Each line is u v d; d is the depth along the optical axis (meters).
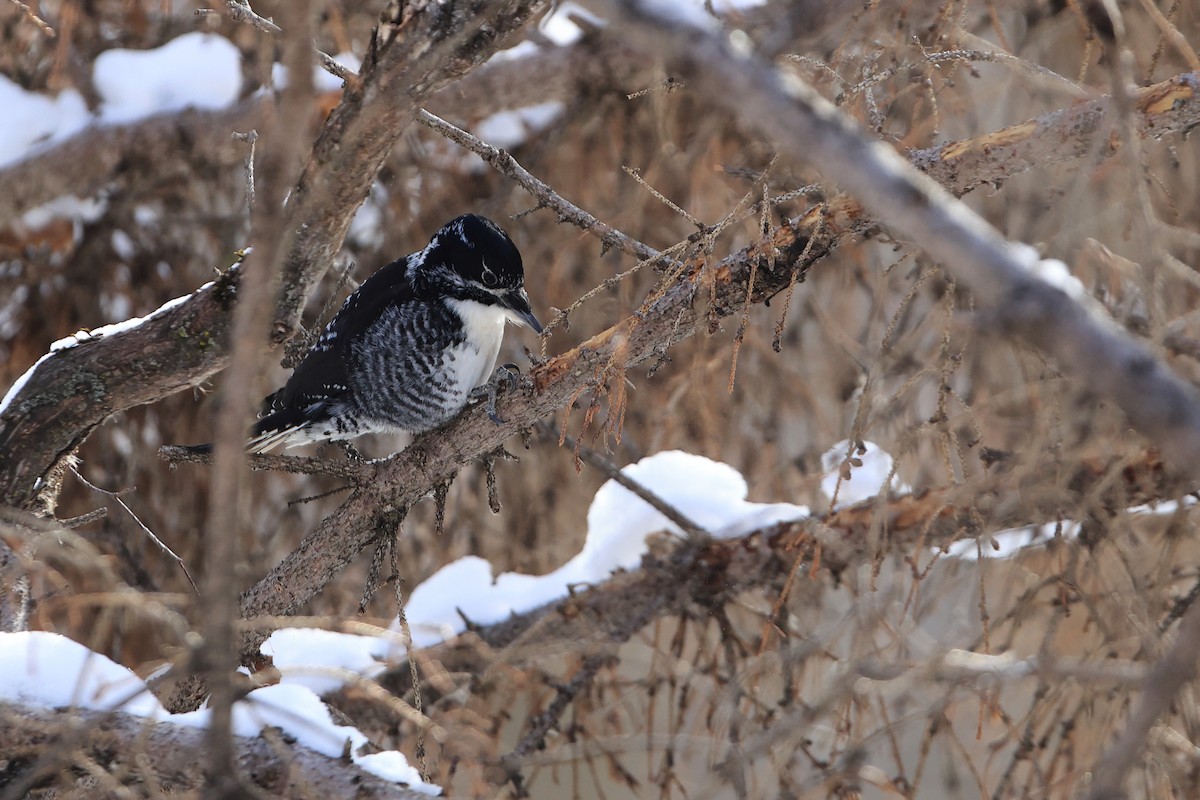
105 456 13.62
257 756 7.28
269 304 4.25
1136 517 8.63
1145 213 5.45
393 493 9.48
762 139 12.09
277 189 4.08
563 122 14.38
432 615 11.23
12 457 9.03
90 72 15.29
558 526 13.50
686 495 11.27
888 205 3.06
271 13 14.93
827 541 8.49
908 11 9.02
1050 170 9.68
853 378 12.52
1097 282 8.93
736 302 8.25
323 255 7.86
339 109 7.28
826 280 13.07
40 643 7.70
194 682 9.48
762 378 13.05
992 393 10.39
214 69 15.20
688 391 12.75
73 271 14.83
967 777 9.84
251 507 13.82
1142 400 2.78
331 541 9.64
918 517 9.63
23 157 14.64
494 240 10.98
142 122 14.82
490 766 9.03
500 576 11.55
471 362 11.12
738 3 13.18
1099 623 8.05
